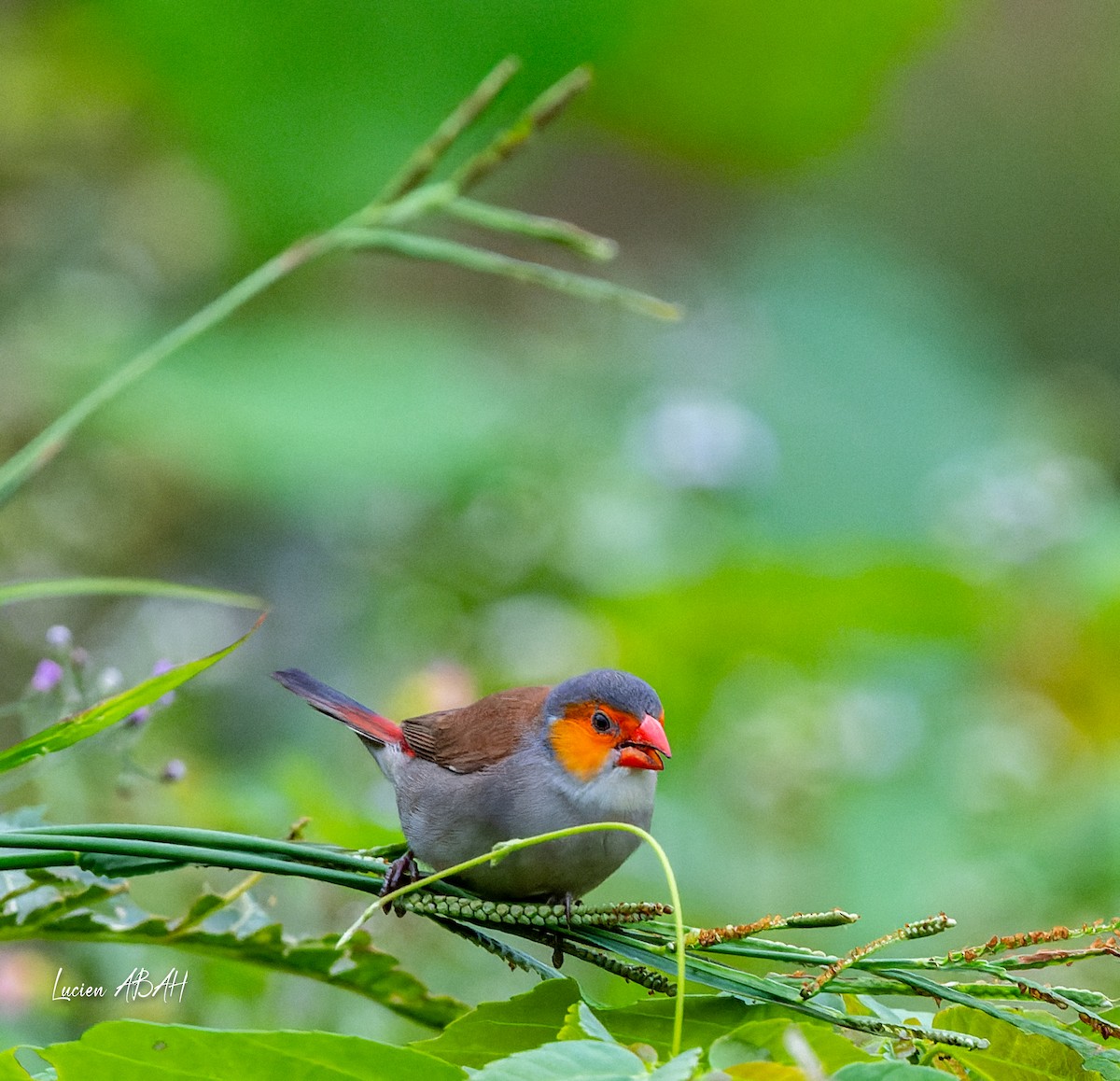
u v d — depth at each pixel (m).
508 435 13.60
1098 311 21.34
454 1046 3.83
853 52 14.64
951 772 11.12
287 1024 6.92
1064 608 12.62
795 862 10.55
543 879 5.55
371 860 4.30
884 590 11.94
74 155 14.41
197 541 13.52
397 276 18.77
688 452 13.52
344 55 13.52
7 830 4.57
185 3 13.17
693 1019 3.90
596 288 5.66
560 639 12.13
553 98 5.76
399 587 12.92
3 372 12.77
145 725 5.41
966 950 3.97
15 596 4.44
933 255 21.69
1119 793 10.34
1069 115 22.08
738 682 12.33
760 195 21.11
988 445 16.67
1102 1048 3.88
